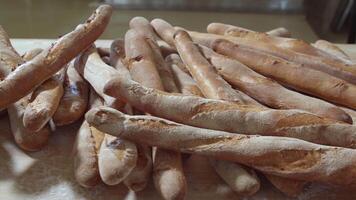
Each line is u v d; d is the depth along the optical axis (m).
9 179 1.11
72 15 3.12
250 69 1.37
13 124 1.19
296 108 1.21
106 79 1.20
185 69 1.43
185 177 1.11
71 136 1.24
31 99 1.16
